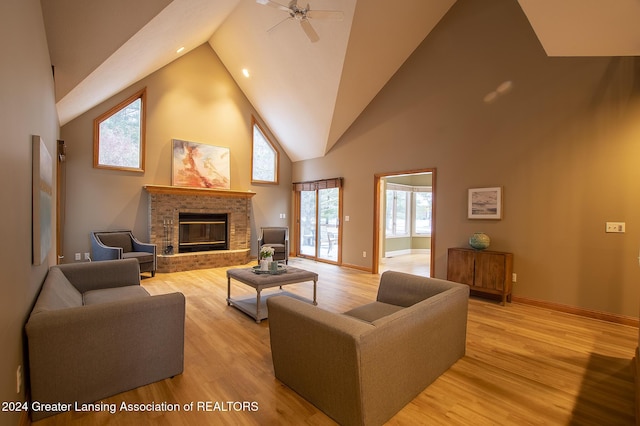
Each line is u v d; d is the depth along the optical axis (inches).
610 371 100.5
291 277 150.3
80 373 78.6
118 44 139.7
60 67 139.9
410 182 378.6
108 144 234.2
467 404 82.6
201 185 271.4
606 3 82.7
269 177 322.3
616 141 144.9
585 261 153.0
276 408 79.4
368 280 224.2
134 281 144.8
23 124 75.1
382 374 72.4
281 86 260.2
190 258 250.4
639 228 139.7
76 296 111.8
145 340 87.9
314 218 315.9
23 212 74.1
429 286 110.7
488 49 184.2
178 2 143.2
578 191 154.9
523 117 171.0
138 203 244.8
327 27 193.6
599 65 148.8
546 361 106.7
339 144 278.1
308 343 78.9
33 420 73.1
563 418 77.7
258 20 223.0
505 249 177.8
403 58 222.8
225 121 288.7
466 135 193.6
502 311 159.8
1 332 54.4
